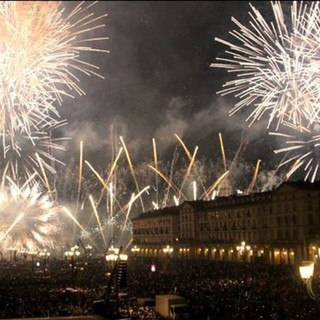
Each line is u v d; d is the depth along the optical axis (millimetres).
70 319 21500
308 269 21781
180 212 167125
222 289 56844
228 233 140750
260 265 106938
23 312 43250
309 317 38406
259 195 131875
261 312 41312
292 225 115875
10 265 111000
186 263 129625
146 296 56781
